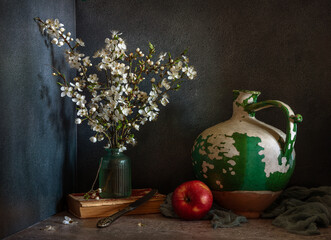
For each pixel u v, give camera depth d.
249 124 1.37
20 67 1.16
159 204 1.43
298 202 1.39
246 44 1.65
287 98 1.64
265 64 1.65
